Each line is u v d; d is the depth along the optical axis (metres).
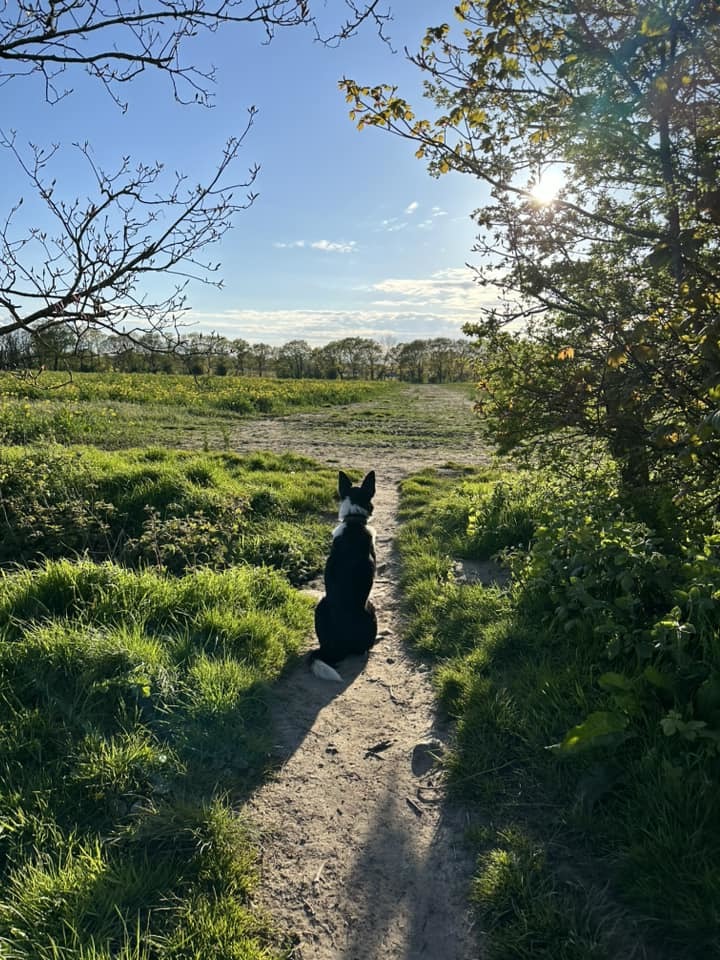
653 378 3.19
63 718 2.95
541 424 3.84
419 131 3.15
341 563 4.27
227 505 6.72
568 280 3.22
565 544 4.03
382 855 2.41
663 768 2.38
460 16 2.92
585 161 2.99
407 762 2.98
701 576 2.95
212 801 2.59
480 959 1.96
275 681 3.71
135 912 2.05
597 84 2.76
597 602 3.39
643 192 3.12
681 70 2.46
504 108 3.04
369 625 4.10
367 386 41.69
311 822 2.58
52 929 1.95
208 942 1.96
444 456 12.95
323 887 2.26
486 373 4.07
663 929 1.95
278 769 2.92
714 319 2.56
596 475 4.53
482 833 2.44
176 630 3.93
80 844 2.33
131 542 5.59
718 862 2.07
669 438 3.17
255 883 2.25
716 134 2.48
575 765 2.70
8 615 3.69
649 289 3.24
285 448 13.24
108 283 2.06
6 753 2.66
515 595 4.24
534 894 2.13
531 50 2.73
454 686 3.52
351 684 3.78
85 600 3.98
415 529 6.91
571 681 3.19
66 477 6.85
